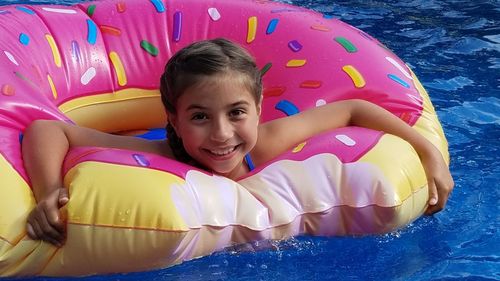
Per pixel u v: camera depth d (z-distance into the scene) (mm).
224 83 1879
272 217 1928
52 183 1859
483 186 2314
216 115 1894
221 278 1911
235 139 1917
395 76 2352
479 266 2008
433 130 2246
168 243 1811
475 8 3693
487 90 2863
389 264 1993
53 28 2383
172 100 1929
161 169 1870
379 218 1979
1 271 1824
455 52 3166
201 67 1878
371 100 2301
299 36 2455
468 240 2090
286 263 1958
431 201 2066
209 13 2531
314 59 2393
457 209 2211
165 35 2494
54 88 2307
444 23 3494
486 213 2199
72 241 1802
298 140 2102
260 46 2461
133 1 2539
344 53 2396
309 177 1973
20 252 1811
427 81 2924
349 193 1967
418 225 2098
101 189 1816
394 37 3328
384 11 3662
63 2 3648
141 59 2459
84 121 2383
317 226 1973
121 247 1805
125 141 2018
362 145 2025
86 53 2402
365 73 2340
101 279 1858
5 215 1812
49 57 2318
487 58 3113
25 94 2047
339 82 2328
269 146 2074
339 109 2164
